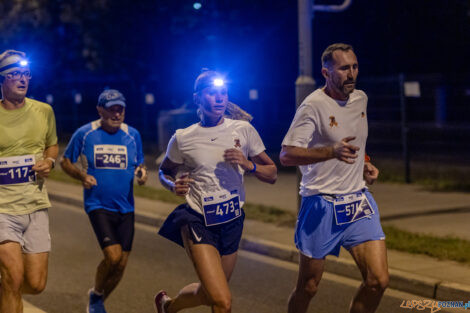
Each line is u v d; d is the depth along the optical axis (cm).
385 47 2806
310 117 488
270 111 2789
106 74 3212
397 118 2555
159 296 546
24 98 529
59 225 1179
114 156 628
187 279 794
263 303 689
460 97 2662
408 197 1287
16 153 522
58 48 3042
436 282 693
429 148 2192
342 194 498
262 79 2733
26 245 528
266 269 836
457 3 2817
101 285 621
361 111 501
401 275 723
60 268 855
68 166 630
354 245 498
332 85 492
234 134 486
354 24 2767
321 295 711
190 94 2689
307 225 503
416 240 868
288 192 1408
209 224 476
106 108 625
